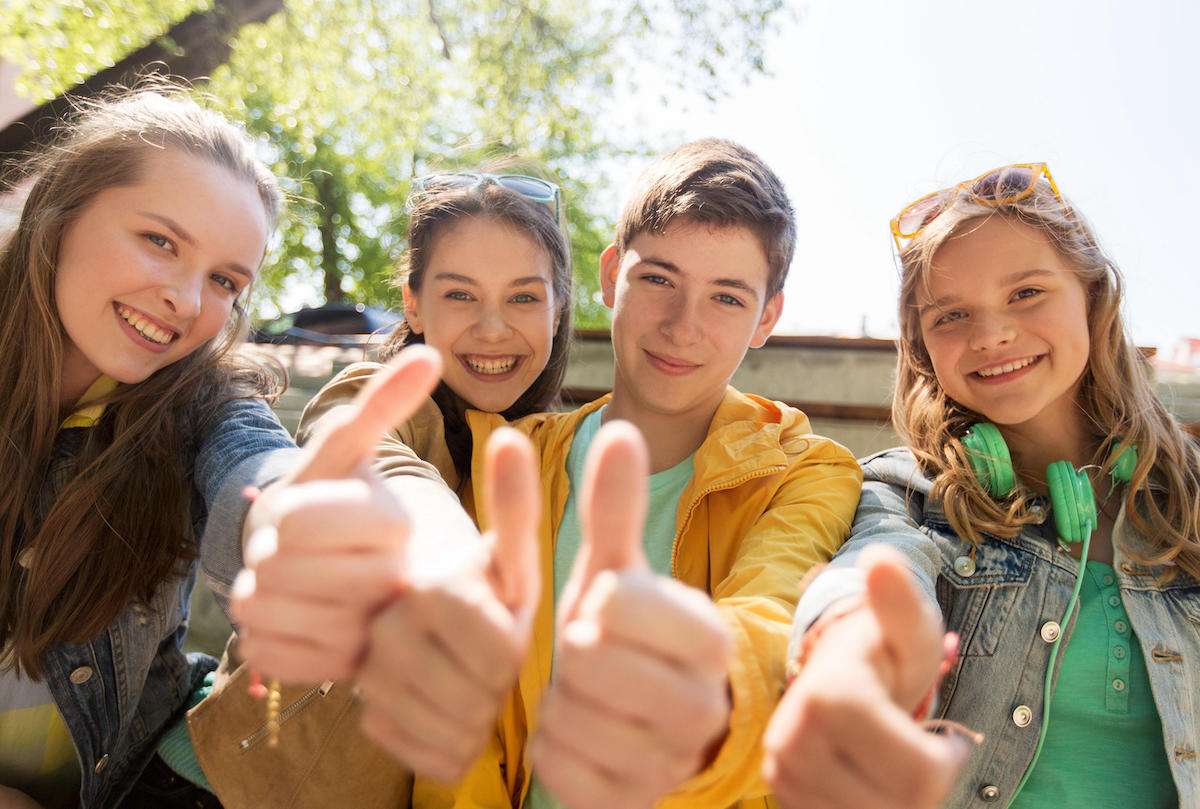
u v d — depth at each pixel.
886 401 2.78
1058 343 1.56
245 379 1.64
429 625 0.56
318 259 12.72
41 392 1.43
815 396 2.88
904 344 1.81
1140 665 1.43
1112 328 1.66
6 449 1.43
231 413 1.50
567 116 11.86
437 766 0.56
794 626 0.88
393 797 1.37
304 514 0.59
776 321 1.73
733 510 1.42
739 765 0.77
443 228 1.71
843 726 0.52
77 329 1.40
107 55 6.82
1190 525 1.54
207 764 1.37
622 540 0.56
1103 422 1.65
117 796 1.60
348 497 0.60
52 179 1.45
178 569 1.53
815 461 1.46
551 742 0.54
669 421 1.59
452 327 1.69
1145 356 1.94
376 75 10.78
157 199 1.37
